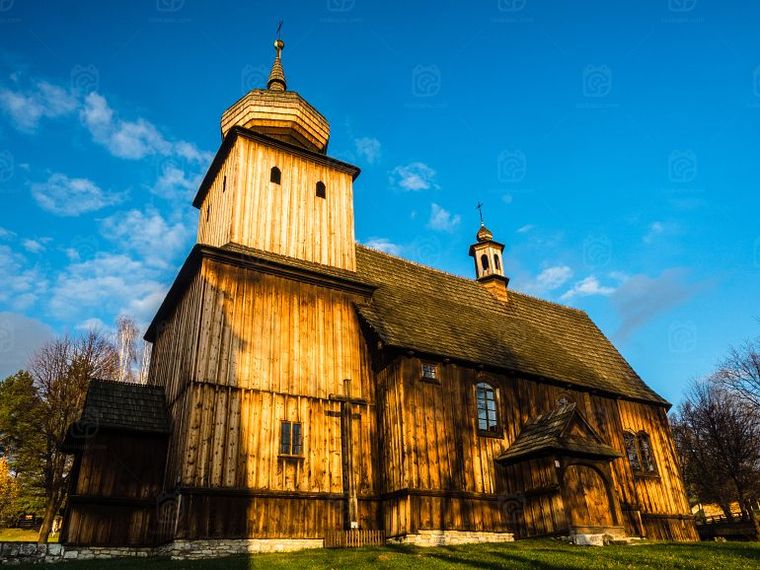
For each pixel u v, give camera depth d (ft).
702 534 102.37
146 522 53.83
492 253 98.22
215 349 56.08
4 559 46.55
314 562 41.78
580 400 77.66
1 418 108.78
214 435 52.70
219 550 48.96
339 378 62.49
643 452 82.53
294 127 76.13
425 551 47.26
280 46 86.74
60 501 103.24
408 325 67.21
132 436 56.65
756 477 118.52
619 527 60.75
